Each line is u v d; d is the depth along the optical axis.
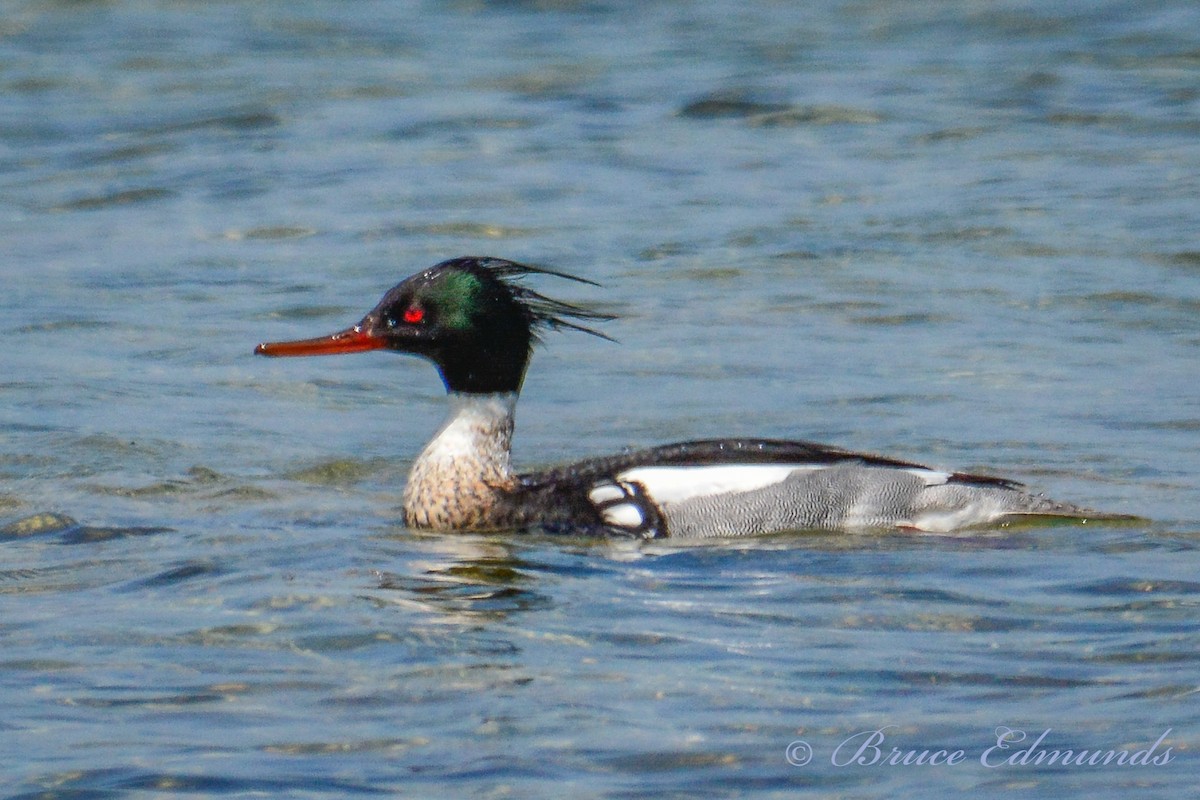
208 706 9.09
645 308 19.66
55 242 23.03
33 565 11.62
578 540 12.48
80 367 17.52
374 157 27.45
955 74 32.44
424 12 40.25
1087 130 28.08
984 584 11.06
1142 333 18.34
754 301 19.84
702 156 27.12
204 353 18.09
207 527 12.63
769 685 9.31
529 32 37.72
